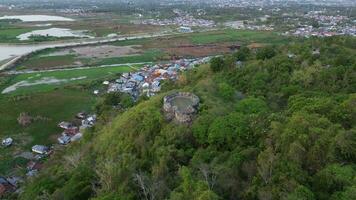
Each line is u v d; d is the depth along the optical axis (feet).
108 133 271.69
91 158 249.75
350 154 146.41
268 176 145.28
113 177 180.34
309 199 126.21
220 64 358.23
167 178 174.29
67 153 302.86
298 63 311.68
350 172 134.72
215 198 136.46
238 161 164.76
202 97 257.34
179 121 226.17
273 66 305.32
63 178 221.87
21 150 341.21
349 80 252.83
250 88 281.74
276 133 170.19
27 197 213.87
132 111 272.92
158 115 238.68
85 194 188.03
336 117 181.27
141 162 199.62
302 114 179.42
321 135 155.33
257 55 369.50
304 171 141.18
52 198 191.62
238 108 232.73
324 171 137.08
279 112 215.72
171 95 263.49
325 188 133.80
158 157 194.59
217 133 193.47
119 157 208.64
